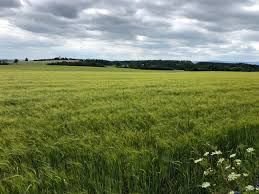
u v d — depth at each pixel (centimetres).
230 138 705
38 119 999
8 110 1232
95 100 1562
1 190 438
